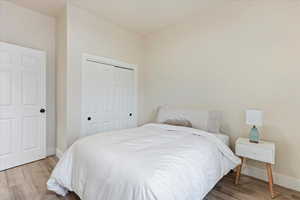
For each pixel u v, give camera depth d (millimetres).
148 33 3777
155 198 997
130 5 2648
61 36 2816
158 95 3627
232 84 2521
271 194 1836
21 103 2561
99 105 3105
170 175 1158
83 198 1434
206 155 1638
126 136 1972
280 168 2098
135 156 1329
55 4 2625
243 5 2395
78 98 2750
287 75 2047
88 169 1442
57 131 2973
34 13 2854
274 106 2145
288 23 2035
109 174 1240
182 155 1430
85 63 2840
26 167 2480
